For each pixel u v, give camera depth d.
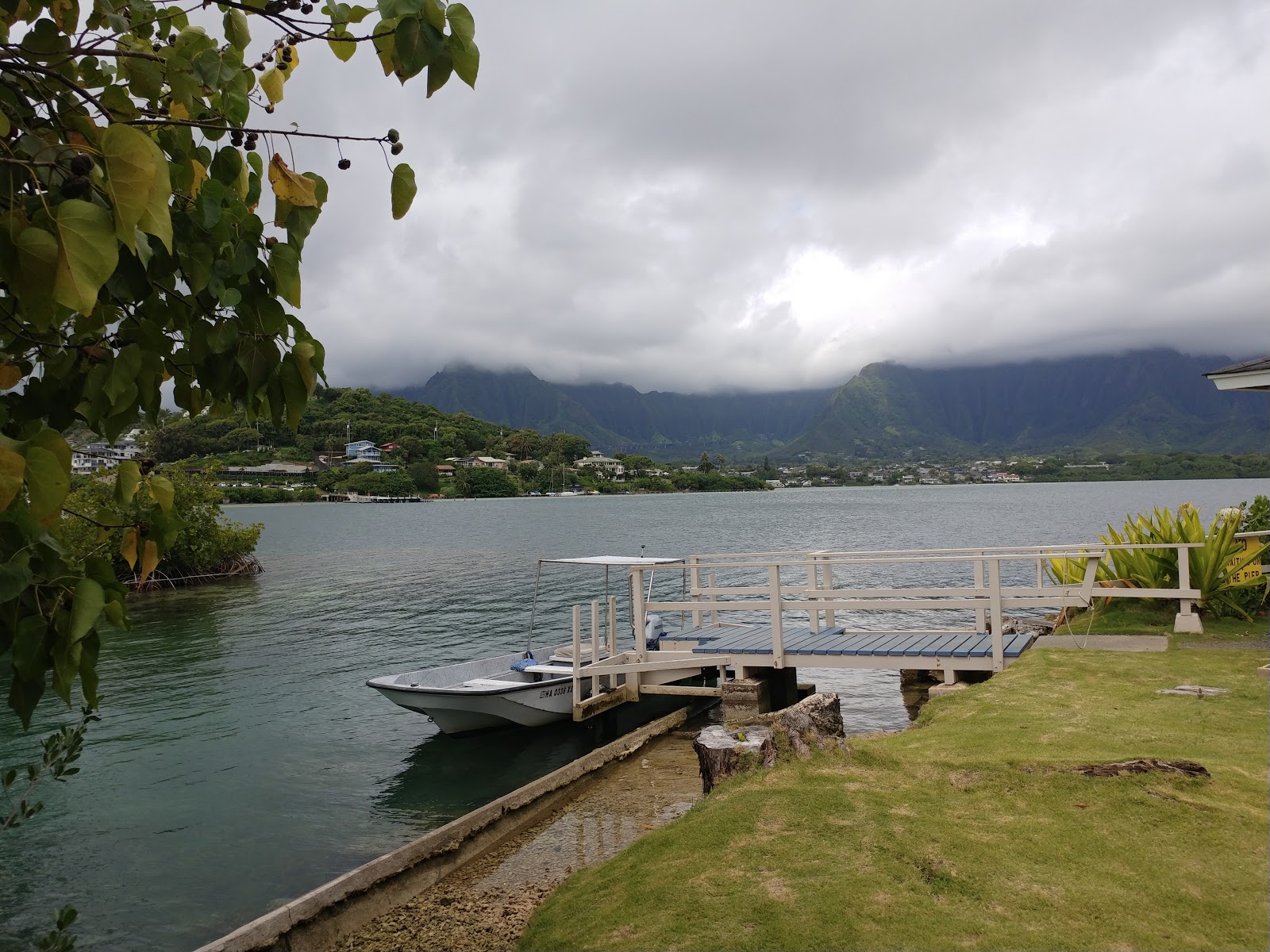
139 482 2.48
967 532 66.62
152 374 2.39
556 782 9.31
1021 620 13.75
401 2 2.07
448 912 6.65
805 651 12.43
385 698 16.34
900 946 4.04
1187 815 5.24
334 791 11.16
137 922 7.73
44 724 14.53
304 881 8.50
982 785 5.95
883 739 7.94
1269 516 14.79
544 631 24.58
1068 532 62.06
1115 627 12.46
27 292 1.73
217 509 39.31
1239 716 7.44
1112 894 4.42
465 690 12.54
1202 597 12.42
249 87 2.71
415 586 36.28
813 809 5.69
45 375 2.34
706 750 6.80
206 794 10.99
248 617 27.47
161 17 2.67
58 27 2.33
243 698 16.38
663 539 63.91
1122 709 7.95
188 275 2.30
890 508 119.00
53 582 2.04
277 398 2.56
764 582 38.06
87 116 2.23
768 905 4.52
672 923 4.46
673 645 14.77
